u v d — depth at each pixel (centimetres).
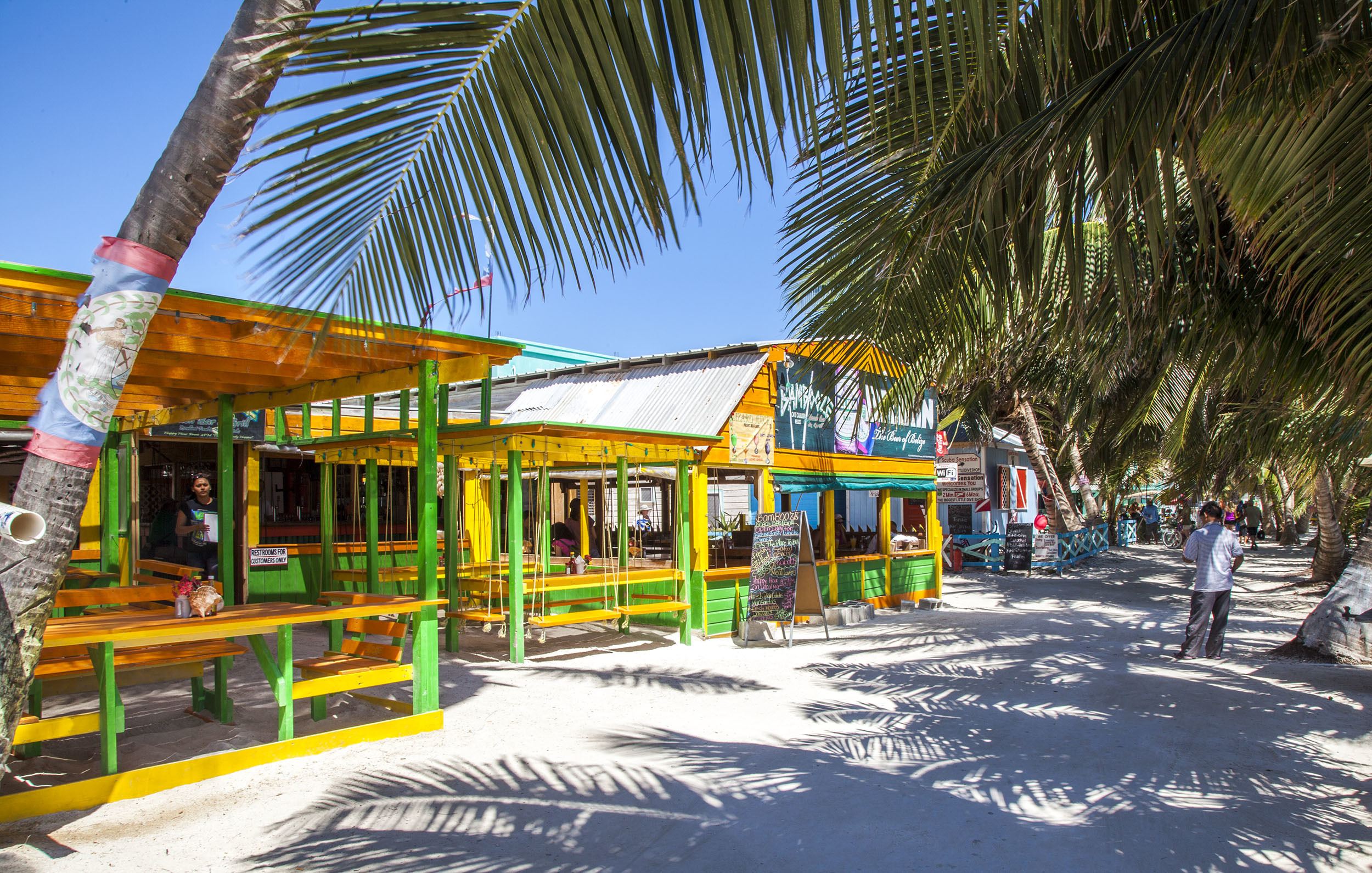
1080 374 1434
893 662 933
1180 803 480
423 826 435
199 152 294
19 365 627
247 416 1056
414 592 1195
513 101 195
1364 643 913
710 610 1122
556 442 941
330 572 1058
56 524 311
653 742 598
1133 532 3419
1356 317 423
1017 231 432
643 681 816
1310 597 1587
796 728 646
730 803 475
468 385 1648
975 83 349
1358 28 336
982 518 2734
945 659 948
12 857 390
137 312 305
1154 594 1678
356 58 184
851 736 621
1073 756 573
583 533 1296
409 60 188
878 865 396
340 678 581
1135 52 351
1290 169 370
